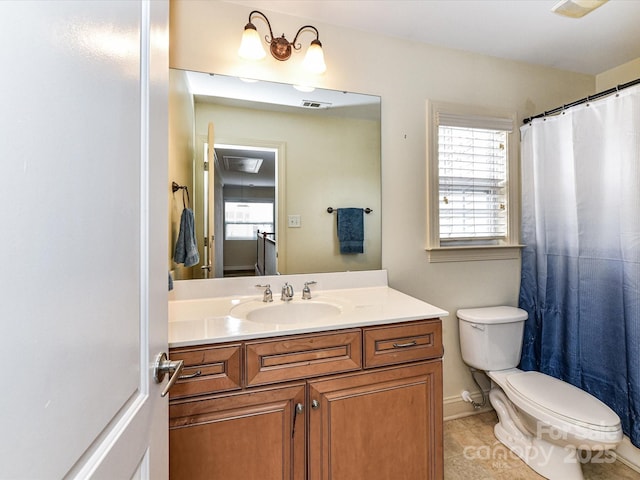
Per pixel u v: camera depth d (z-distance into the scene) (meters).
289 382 1.09
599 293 1.61
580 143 1.68
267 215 1.62
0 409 0.27
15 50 0.29
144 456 0.59
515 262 2.05
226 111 1.54
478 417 1.91
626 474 1.47
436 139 1.85
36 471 0.31
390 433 1.20
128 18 0.53
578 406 1.34
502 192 2.05
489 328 1.75
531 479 1.44
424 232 1.86
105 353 0.45
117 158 0.48
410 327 1.24
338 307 1.38
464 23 1.65
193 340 0.99
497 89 1.97
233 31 1.52
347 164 1.73
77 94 0.38
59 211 0.35
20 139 0.30
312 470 1.11
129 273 0.53
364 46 1.72
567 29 1.69
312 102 1.66
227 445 1.02
